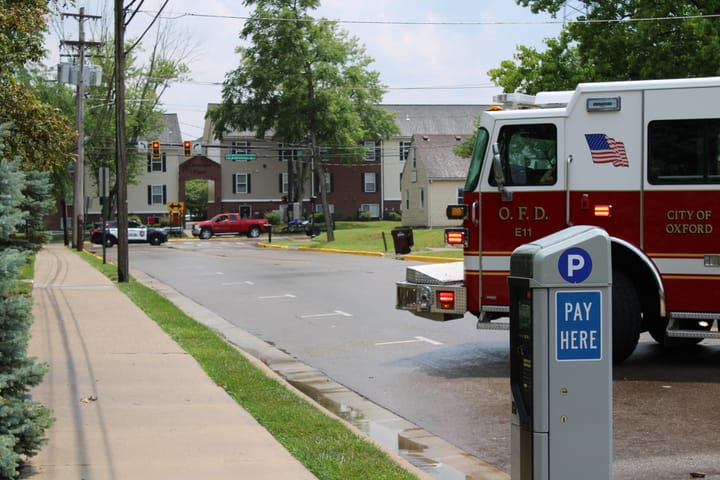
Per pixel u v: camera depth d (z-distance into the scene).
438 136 92.50
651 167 13.22
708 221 13.01
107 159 91.19
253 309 23.53
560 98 14.49
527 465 5.57
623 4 39.47
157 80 92.81
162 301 23.83
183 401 11.34
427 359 15.39
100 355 14.93
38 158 21.41
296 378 14.10
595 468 5.53
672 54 36.84
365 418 11.27
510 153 13.75
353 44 85.38
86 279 32.06
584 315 5.49
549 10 41.44
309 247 62.31
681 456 9.02
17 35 21.27
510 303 5.77
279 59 79.44
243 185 106.00
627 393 12.03
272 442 9.30
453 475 8.70
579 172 13.45
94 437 9.46
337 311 22.42
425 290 14.34
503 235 13.77
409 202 93.31
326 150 93.81
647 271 13.38
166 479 7.93
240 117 84.69
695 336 13.22
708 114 13.00
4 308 7.39
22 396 7.75
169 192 104.25
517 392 5.68
